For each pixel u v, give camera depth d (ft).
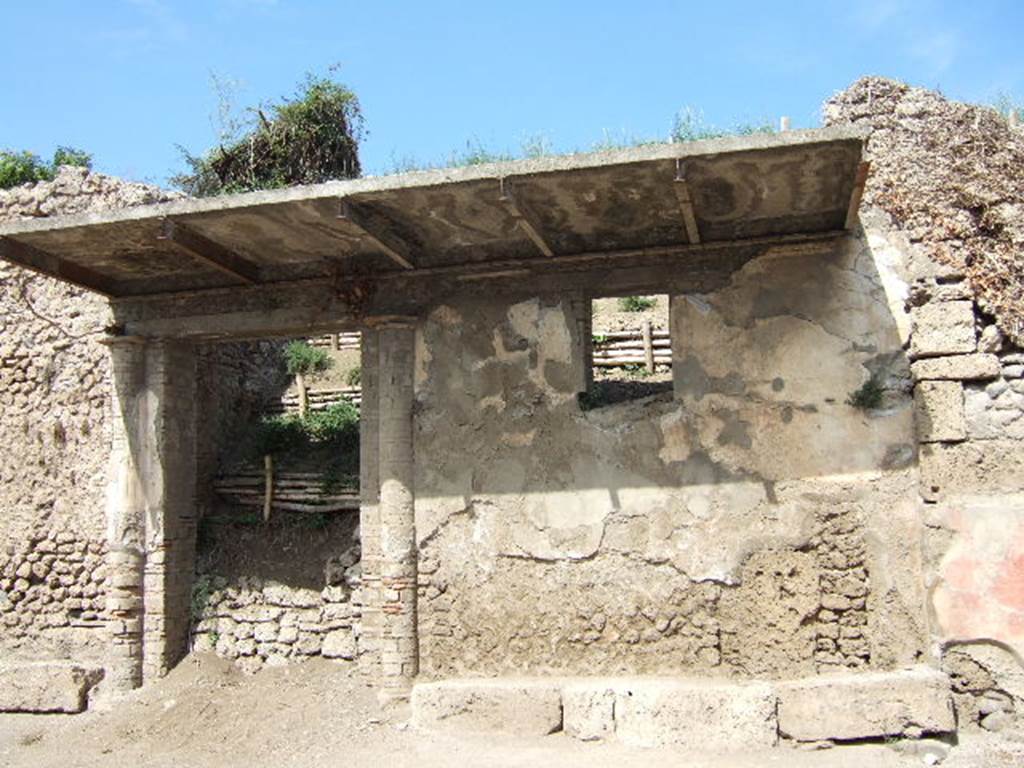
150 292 33.68
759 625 27.50
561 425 29.63
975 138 28.22
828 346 27.94
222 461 38.42
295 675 32.53
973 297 27.27
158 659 33.04
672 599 28.19
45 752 29.40
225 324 33.17
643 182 25.50
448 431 30.50
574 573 28.99
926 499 26.71
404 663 29.63
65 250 30.40
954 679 25.84
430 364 30.94
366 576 30.86
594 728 26.27
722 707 25.39
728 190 26.04
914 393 27.32
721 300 28.84
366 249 30.78
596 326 46.06
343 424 40.27
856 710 24.84
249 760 26.94
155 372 34.06
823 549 27.35
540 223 28.07
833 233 27.96
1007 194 27.63
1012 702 25.38
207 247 29.48
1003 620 25.66
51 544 35.32
